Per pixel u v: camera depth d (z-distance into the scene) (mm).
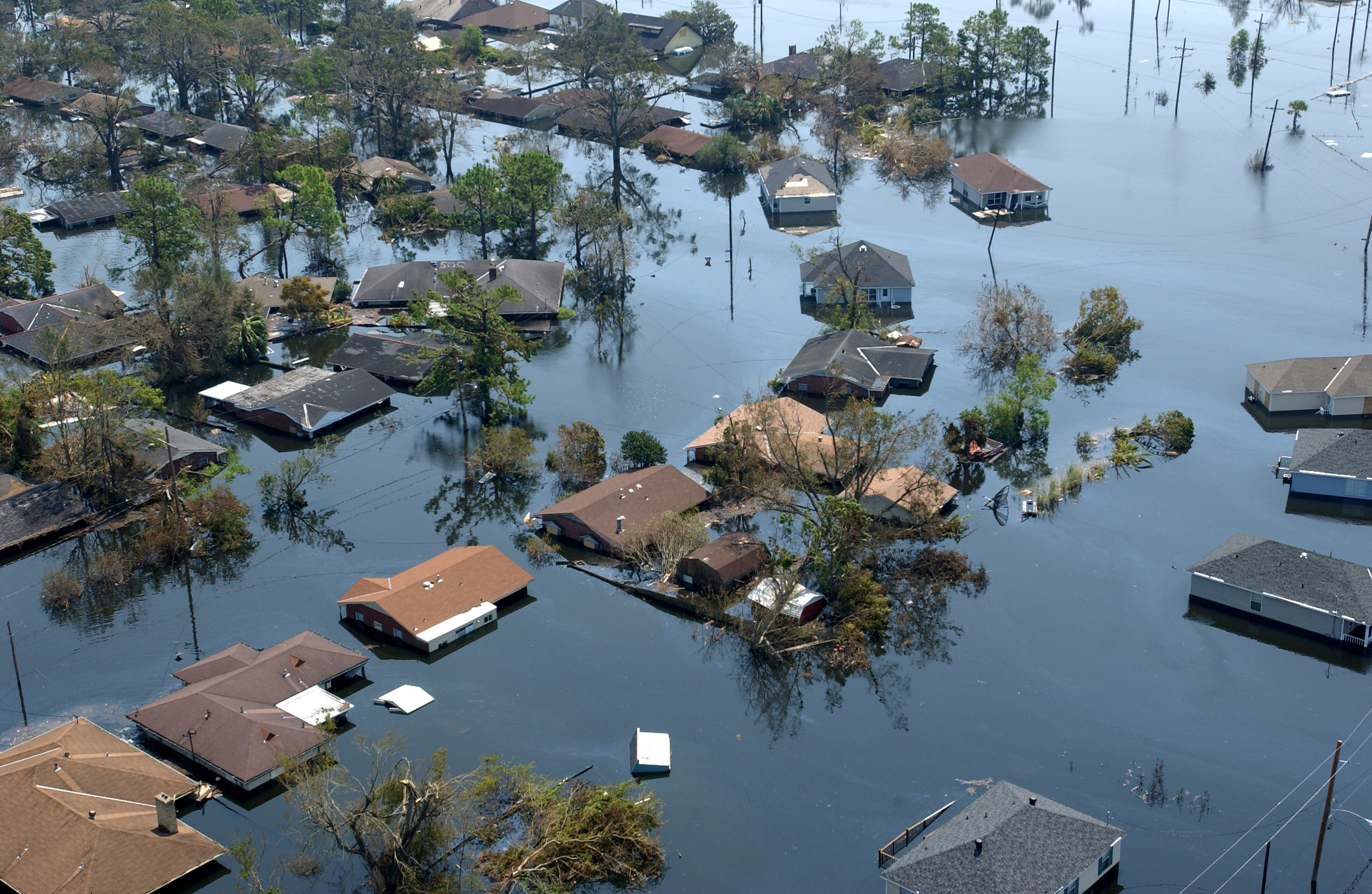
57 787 67750
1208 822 69062
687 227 168000
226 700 75875
